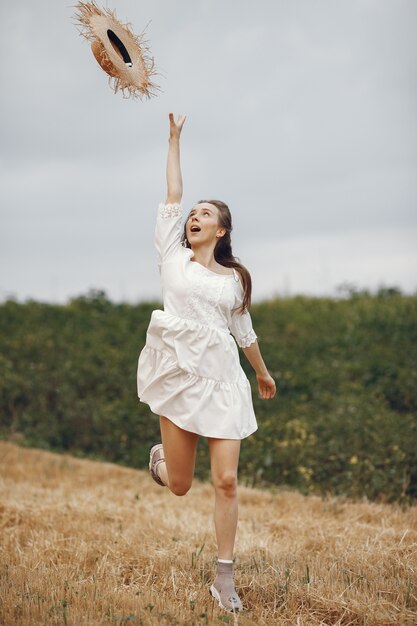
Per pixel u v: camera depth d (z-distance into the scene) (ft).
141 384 15.67
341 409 32.86
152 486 28.04
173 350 15.17
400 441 28.19
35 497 24.56
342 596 14.88
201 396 15.07
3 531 20.38
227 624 13.70
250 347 16.55
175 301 15.37
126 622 13.47
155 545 18.70
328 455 29.04
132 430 35.65
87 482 28.45
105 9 16.29
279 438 31.71
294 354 43.88
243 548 18.76
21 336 47.32
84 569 16.90
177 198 15.93
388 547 18.57
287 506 24.57
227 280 15.69
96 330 49.83
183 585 15.83
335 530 20.97
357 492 26.45
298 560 17.43
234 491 15.02
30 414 38.58
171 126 16.25
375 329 46.88
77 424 36.76
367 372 39.45
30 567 17.06
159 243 15.88
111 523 21.50
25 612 13.88
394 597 15.12
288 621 14.21
